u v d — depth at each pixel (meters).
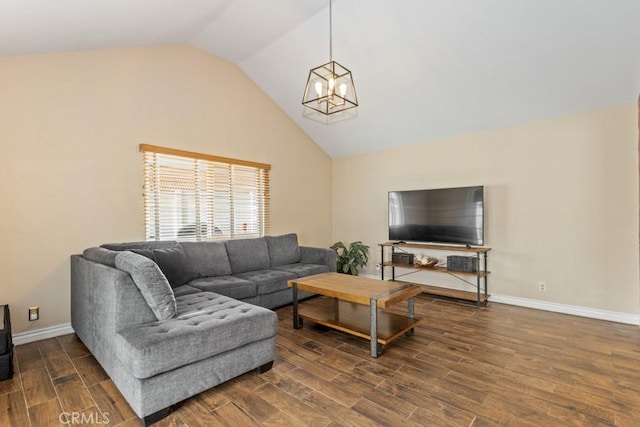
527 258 3.71
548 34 2.73
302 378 2.10
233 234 4.26
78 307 2.60
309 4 3.07
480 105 3.68
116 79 3.18
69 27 2.34
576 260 3.40
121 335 1.76
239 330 1.99
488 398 1.86
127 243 3.05
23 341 2.63
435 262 4.25
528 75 3.15
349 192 5.52
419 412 1.74
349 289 2.71
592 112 3.29
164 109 3.55
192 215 3.83
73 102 2.91
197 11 2.90
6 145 2.57
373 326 2.40
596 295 3.30
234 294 3.13
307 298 3.93
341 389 1.97
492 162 3.96
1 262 2.56
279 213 4.86
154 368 1.62
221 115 4.12
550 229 3.56
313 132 5.23
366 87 3.96
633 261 3.11
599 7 2.43
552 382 2.04
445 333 2.89
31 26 2.12
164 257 2.90
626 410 1.75
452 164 4.31
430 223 4.32
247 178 4.44
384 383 2.04
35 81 2.70
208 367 1.86
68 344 2.63
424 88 3.69
